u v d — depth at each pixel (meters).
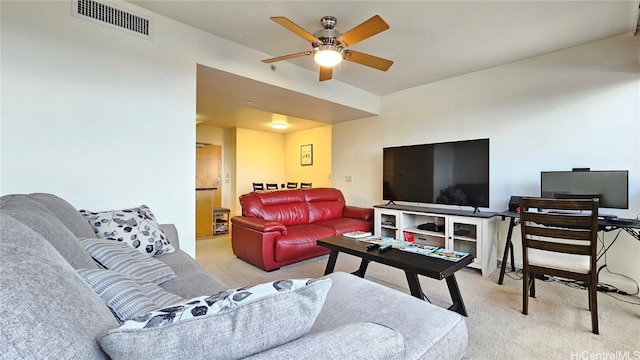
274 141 8.45
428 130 4.24
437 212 3.55
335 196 4.83
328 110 4.58
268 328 0.69
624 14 2.43
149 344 0.57
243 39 2.94
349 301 1.39
